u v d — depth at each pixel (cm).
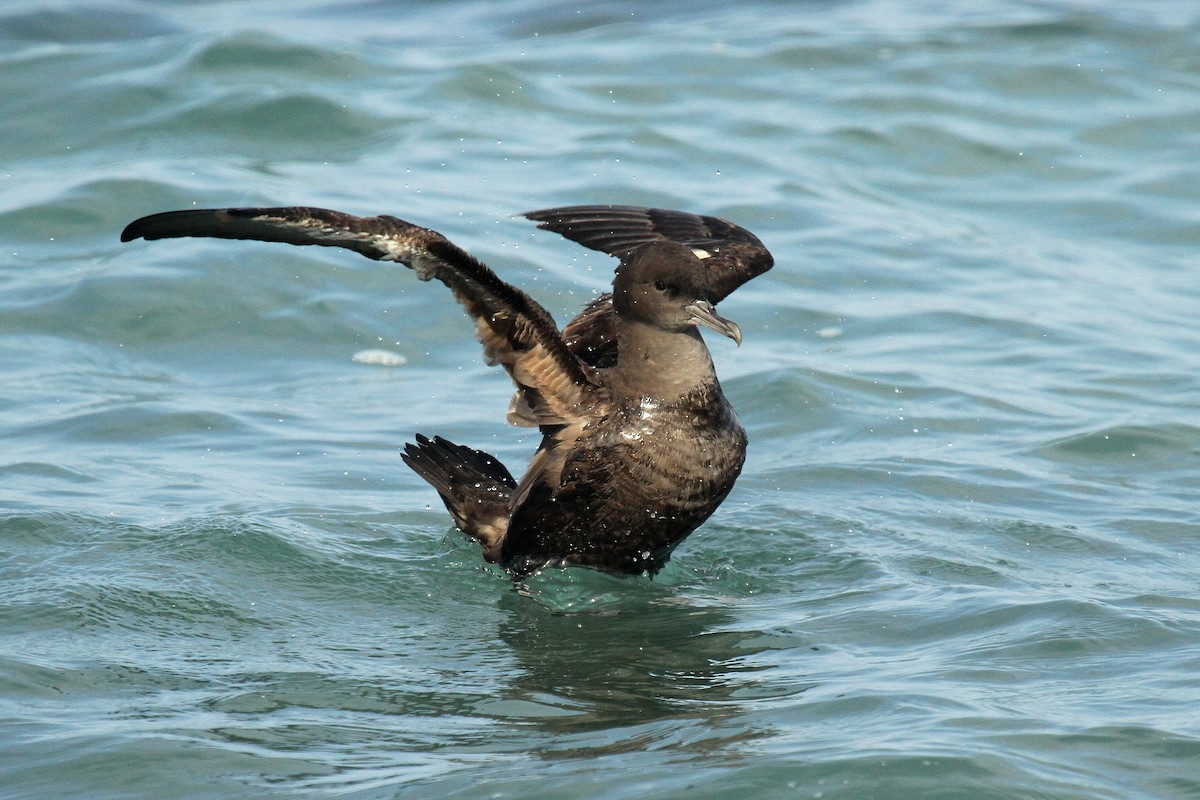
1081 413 1412
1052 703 863
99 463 1294
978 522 1198
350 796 774
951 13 2500
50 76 2112
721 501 1116
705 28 2439
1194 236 1845
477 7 2527
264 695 909
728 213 1823
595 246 1236
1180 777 770
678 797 759
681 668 959
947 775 769
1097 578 1084
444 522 1228
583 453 1084
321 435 1381
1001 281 1722
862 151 2031
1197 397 1442
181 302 1616
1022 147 2053
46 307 1592
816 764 783
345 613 1059
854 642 988
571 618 1061
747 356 1548
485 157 1933
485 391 1491
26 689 902
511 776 789
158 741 837
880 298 1678
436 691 923
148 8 2438
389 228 925
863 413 1421
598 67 2253
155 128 1998
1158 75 2248
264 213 886
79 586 1049
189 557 1112
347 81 2161
